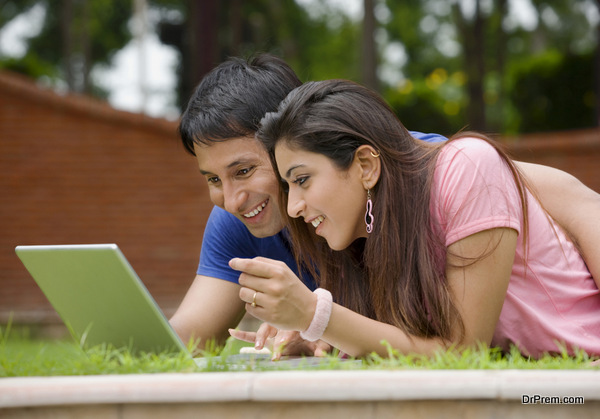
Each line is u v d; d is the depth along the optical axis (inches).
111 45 1353.3
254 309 103.7
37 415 78.2
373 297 112.1
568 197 122.2
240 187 123.1
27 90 449.7
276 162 112.4
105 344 114.7
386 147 108.5
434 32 1344.7
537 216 116.4
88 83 1193.4
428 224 108.2
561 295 115.6
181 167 451.2
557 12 1266.0
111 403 77.5
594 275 117.9
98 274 103.3
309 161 106.7
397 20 1312.7
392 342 106.1
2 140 451.8
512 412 74.6
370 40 747.4
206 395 76.5
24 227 450.9
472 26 903.1
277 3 1282.0
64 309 115.6
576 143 406.0
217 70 128.6
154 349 109.0
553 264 116.0
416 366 89.4
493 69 1200.2
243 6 1253.7
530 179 122.5
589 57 745.0
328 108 107.5
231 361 103.0
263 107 122.1
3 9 1332.4
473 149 109.0
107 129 452.4
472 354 97.6
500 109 1003.3
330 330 104.5
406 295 107.7
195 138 123.4
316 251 121.5
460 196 106.5
